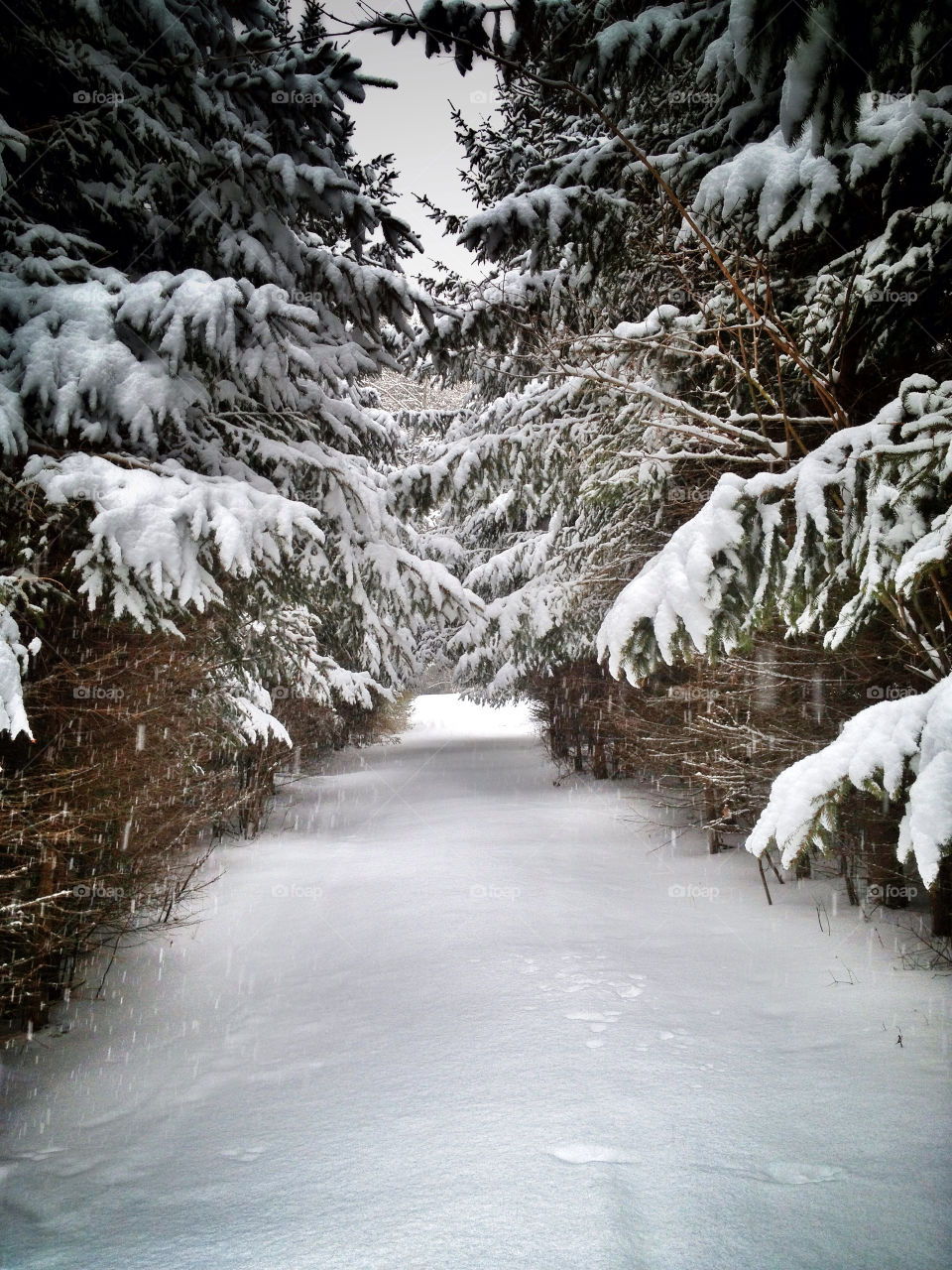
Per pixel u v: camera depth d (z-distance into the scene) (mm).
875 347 5570
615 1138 3307
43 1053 4777
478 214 7164
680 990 5105
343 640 11312
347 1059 4340
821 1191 2889
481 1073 4016
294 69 6855
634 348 7355
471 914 7078
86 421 5480
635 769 13617
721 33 5891
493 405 12336
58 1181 3332
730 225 6035
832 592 4344
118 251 7684
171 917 7504
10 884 5125
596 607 12961
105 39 6234
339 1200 2977
